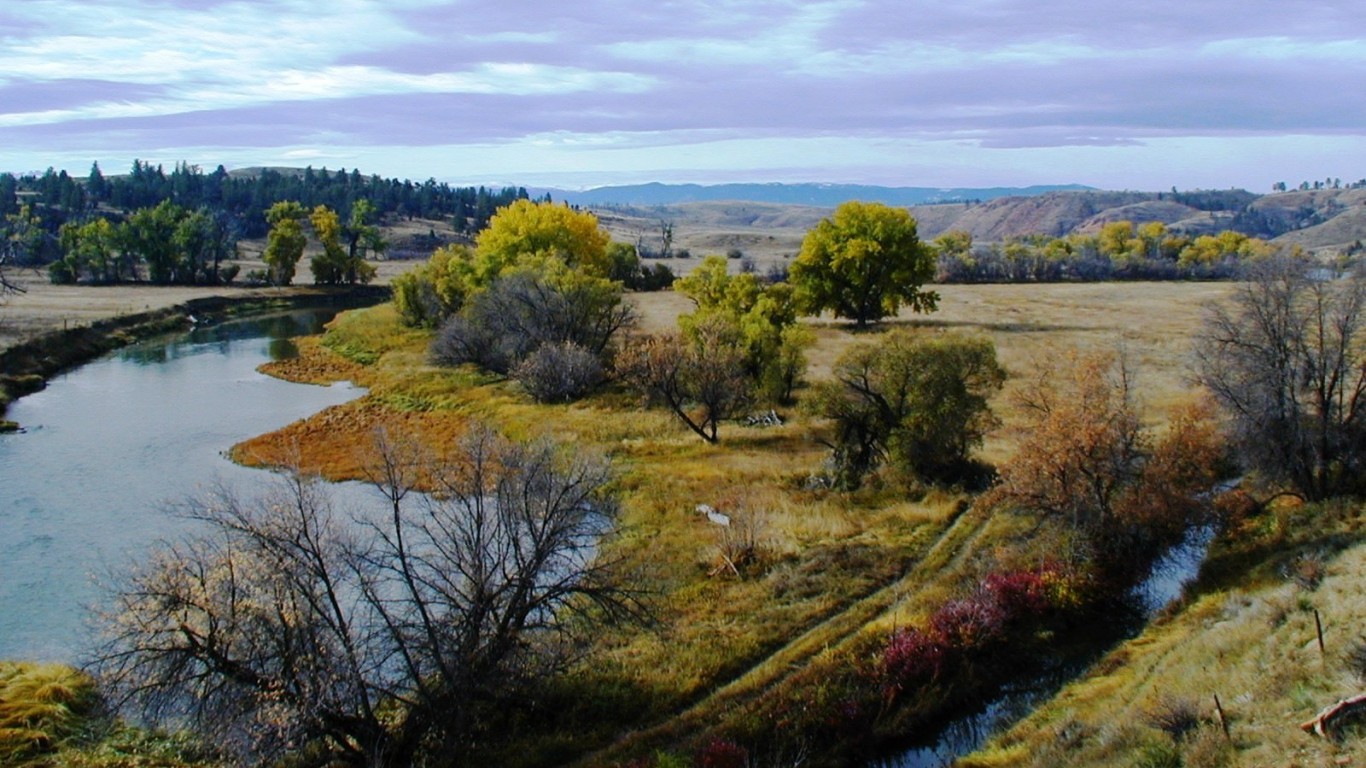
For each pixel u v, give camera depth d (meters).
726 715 19.12
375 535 26.25
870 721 19.45
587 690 20.33
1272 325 28.89
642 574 23.77
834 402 34.75
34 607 24.95
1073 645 22.81
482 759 17.83
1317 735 14.00
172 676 16.33
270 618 16.78
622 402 49.84
